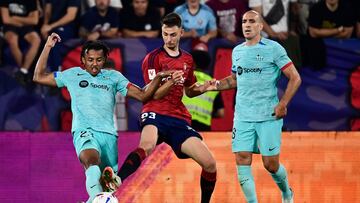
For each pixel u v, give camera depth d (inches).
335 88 1472.7
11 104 1477.6
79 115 1103.0
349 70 1477.6
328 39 1482.5
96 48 1114.7
